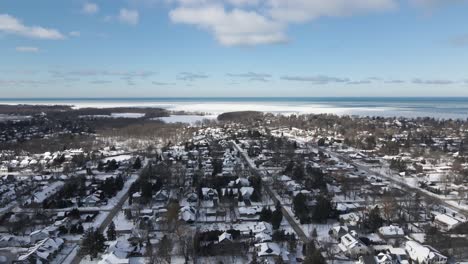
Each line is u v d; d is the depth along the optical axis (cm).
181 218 11581
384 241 10269
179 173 17012
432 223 11456
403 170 18312
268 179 16625
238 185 14975
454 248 9556
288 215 12381
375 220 11006
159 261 9019
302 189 14762
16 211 12875
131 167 19262
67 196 14100
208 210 12731
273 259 9088
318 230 11131
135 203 13400
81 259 9300
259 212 12244
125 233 10888
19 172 18562
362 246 9488
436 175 17475
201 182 15425
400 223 11419
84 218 12088
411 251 9319
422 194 14825
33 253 8969
